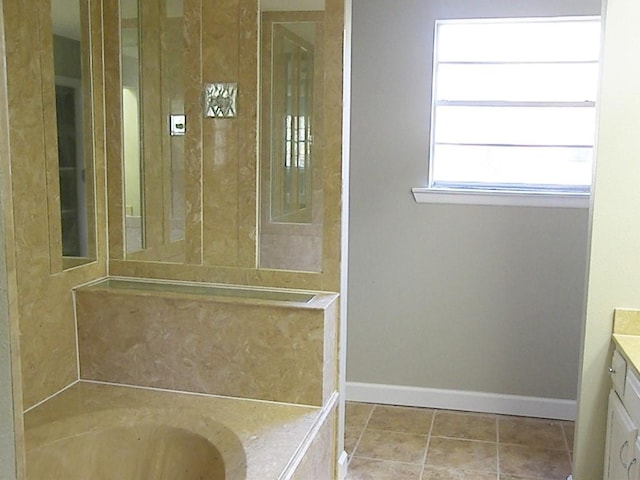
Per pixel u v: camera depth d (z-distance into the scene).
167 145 2.64
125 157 2.67
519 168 3.44
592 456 2.58
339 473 2.72
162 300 2.48
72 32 2.47
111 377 2.58
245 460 2.01
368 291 3.59
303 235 2.58
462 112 3.45
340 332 2.62
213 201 2.63
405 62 3.35
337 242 2.55
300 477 2.04
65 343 2.51
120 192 2.69
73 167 2.51
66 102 2.45
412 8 3.31
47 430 2.17
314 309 2.36
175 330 2.49
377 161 3.46
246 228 2.62
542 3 3.19
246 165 2.58
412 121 3.39
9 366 0.74
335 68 2.46
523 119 3.40
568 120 3.36
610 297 2.48
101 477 2.21
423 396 3.61
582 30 3.28
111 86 2.63
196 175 2.63
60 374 2.49
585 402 2.56
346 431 3.30
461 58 3.41
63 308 2.49
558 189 3.39
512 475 2.87
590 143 3.34
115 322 2.54
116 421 2.26
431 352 3.57
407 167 3.43
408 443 3.18
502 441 3.21
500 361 3.50
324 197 2.54
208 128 2.60
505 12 3.23
